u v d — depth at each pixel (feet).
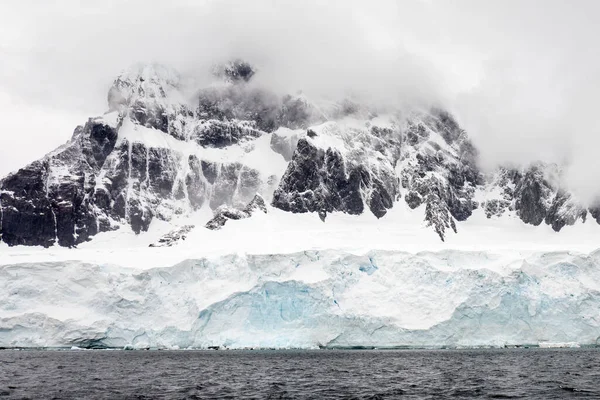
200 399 570.87
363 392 604.08
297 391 611.47
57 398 574.15
